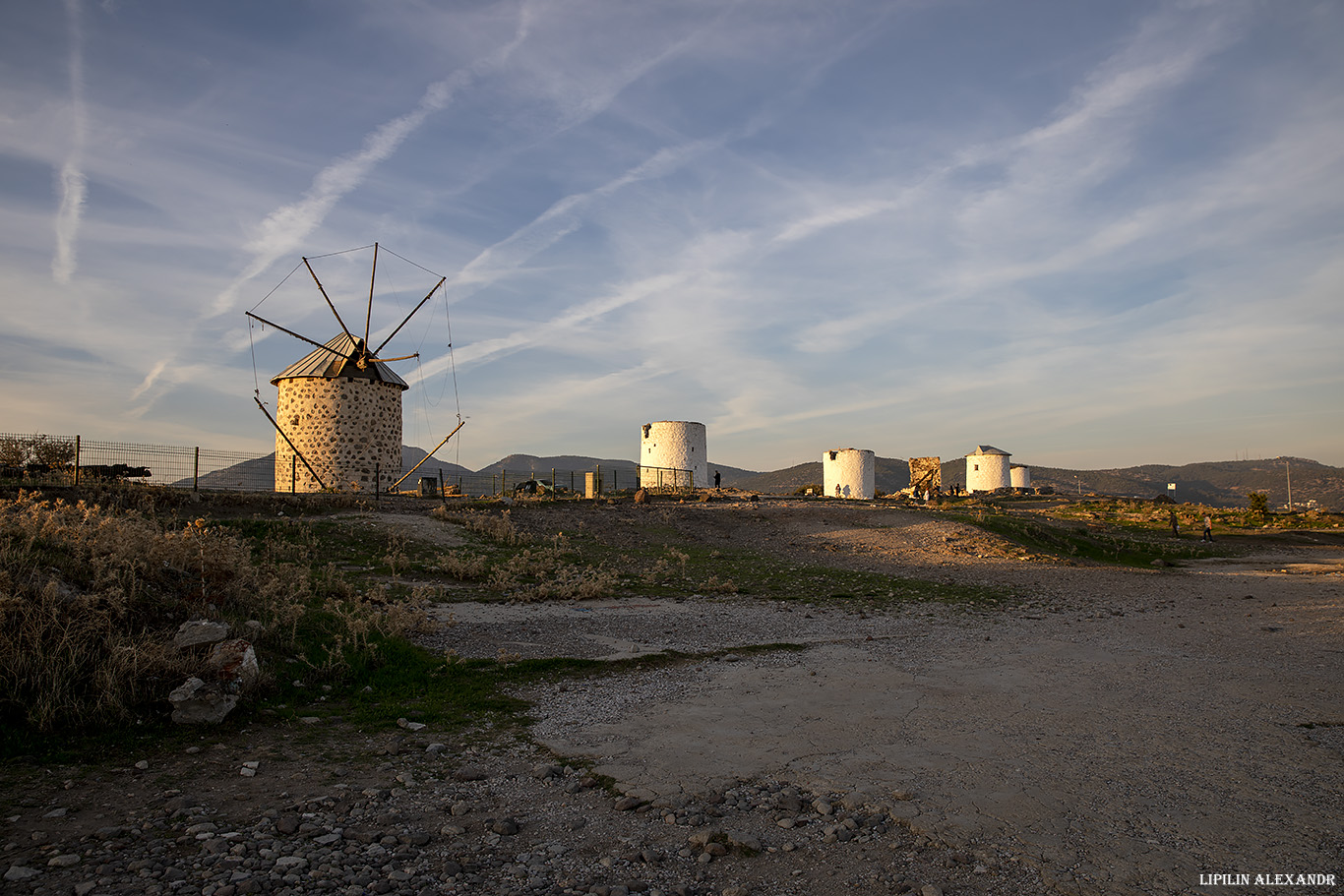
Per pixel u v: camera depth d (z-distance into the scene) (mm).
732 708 8523
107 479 21141
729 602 16453
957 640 12750
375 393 33750
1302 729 7680
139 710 7160
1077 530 33344
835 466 56844
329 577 13797
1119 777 6324
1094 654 11609
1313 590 19750
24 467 21531
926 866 4797
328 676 9016
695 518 30250
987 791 6020
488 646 11344
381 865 4754
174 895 4219
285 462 33031
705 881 4637
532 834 5305
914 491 59750
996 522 30359
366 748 7047
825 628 13766
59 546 9539
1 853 4648
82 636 7543
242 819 5352
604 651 11352
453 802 5852
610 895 4422
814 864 4844
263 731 7328
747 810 5699
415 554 18672
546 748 7160
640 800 5852
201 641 8078
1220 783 6184
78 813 5305
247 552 13672
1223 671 10422
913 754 6930
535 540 23031
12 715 6633
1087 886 4496
